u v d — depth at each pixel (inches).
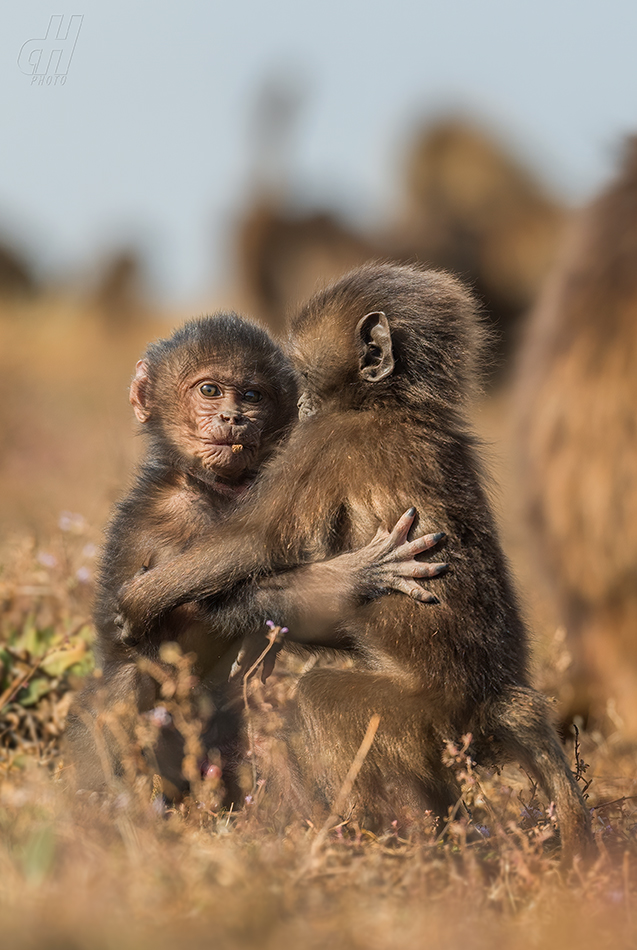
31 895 275.0
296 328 442.3
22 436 1055.0
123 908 272.2
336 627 395.9
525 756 375.9
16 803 340.2
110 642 422.3
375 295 422.0
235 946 253.9
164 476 442.3
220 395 431.8
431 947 261.4
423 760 379.6
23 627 519.8
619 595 558.9
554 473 577.3
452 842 358.6
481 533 396.8
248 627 397.4
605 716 561.6
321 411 422.6
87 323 2166.6
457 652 380.5
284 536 397.1
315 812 371.9
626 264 566.9
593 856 343.9
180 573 399.9
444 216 1683.1
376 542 390.6
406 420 407.8
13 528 756.6
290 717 404.5
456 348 421.7
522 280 1647.4
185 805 377.7
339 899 296.5
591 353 567.5
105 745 387.9
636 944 272.2
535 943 272.1
